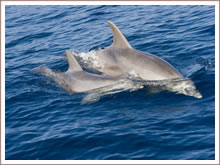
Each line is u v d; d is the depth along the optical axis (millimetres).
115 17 27062
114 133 12664
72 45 22562
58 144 12336
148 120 13367
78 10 30016
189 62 17844
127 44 17250
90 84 16062
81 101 15258
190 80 15445
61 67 19016
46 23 27766
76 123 13562
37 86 17000
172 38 21453
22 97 16016
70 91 16266
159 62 16406
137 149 11781
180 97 14797
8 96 16172
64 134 12867
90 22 26719
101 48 21469
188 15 25391
